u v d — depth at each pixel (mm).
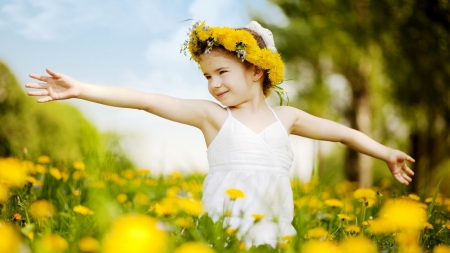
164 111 3236
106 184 3396
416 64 10172
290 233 3047
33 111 8242
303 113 3537
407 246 2428
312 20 11766
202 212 3004
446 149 11086
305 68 13031
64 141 8297
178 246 2281
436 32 9922
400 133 13484
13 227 2518
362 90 12805
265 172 3184
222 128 3252
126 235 1438
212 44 3219
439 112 10609
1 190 2941
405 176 3672
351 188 6309
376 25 10336
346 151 13992
